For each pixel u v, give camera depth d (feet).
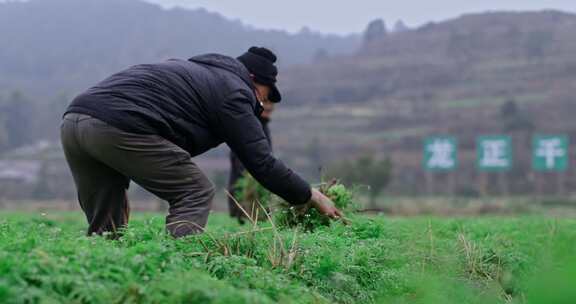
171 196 35.24
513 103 537.24
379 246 37.42
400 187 415.44
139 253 29.27
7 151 524.52
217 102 34.88
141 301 25.71
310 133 557.33
